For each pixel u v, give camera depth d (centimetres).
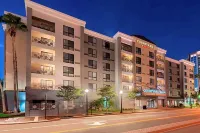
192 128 1758
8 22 3594
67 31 4578
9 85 3881
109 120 2575
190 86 8644
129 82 5694
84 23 4859
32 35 4103
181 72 8288
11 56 3953
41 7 4178
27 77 3819
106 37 5472
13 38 3738
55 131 1684
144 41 6344
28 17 3959
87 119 2797
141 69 6141
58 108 3697
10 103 3825
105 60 5388
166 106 6875
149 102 6156
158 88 6756
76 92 3834
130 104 5566
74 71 4575
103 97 4784
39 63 4112
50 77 4181
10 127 2003
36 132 1650
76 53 4656
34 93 3631
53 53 4325
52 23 4356
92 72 5072
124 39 5772
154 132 1495
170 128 1705
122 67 5625
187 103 8194
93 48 5166
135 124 2131
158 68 6938
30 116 3366
